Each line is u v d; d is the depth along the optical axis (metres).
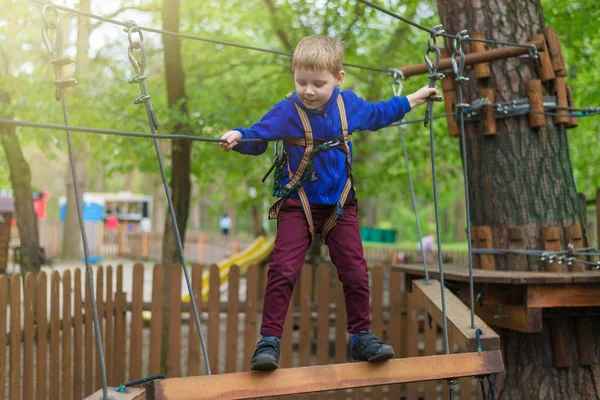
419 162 11.99
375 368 2.75
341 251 2.90
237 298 6.27
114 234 29.97
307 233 2.83
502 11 4.77
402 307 6.50
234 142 2.67
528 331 3.99
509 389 4.68
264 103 10.48
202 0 10.76
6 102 8.59
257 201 12.63
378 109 3.02
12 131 9.70
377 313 6.57
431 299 3.65
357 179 11.66
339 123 2.86
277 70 11.28
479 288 4.33
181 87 8.25
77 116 8.57
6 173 15.31
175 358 6.13
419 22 10.60
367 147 11.45
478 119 4.74
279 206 2.89
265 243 15.30
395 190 14.59
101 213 26.55
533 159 4.64
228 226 32.50
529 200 4.62
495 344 2.97
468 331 3.05
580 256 4.57
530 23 4.78
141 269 6.16
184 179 7.91
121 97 9.12
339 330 6.41
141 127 9.02
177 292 6.15
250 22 11.55
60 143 9.26
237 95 10.78
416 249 18.77
